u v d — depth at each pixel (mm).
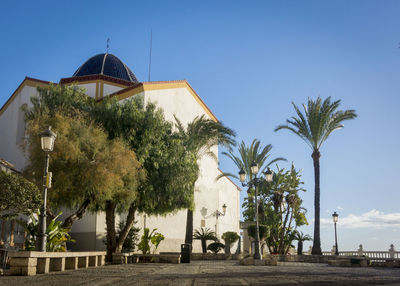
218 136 26047
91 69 34656
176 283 6367
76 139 14820
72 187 15062
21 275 8586
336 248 31812
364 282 6691
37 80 31547
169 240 30219
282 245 33906
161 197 18969
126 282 6629
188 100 33781
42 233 10281
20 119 31375
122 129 17984
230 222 44219
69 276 8266
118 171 15305
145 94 28344
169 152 19312
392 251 30219
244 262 17938
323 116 29422
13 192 12312
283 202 36000
